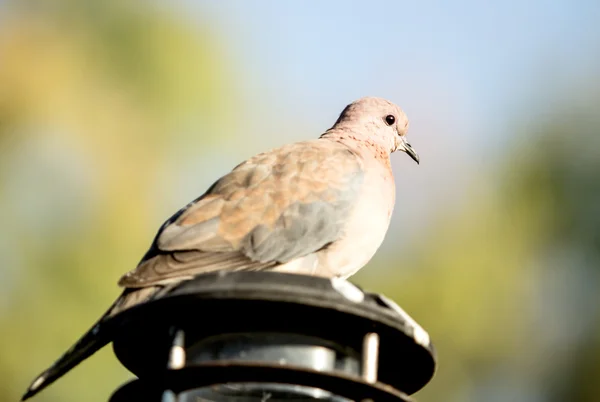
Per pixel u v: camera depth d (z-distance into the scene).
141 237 13.41
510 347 13.34
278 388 7.31
